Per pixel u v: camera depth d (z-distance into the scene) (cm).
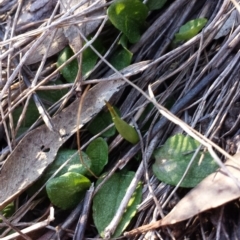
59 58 18
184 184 15
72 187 15
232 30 17
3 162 17
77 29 17
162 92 18
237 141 15
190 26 17
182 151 15
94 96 17
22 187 16
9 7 20
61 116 17
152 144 16
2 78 18
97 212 15
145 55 18
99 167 16
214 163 15
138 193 15
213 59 17
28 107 18
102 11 18
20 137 17
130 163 17
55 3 19
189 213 13
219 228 13
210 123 16
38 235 15
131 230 15
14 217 16
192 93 17
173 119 15
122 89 18
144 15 18
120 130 16
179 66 18
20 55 18
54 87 17
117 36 18
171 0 19
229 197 13
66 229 15
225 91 16
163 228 14
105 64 18
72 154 16
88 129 17
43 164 16
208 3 18
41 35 17
